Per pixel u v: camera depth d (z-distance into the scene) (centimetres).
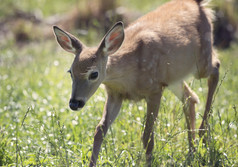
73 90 923
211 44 1188
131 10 2406
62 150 958
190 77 1148
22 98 1384
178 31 1094
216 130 1089
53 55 1977
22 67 1780
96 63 936
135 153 927
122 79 1008
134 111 1156
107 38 951
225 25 2344
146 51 1012
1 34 2431
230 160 943
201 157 938
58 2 2959
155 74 1025
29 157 959
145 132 982
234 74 1606
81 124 1143
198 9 1190
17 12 2666
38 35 2353
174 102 1230
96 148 932
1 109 1276
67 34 979
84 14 2380
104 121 991
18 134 1079
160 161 927
